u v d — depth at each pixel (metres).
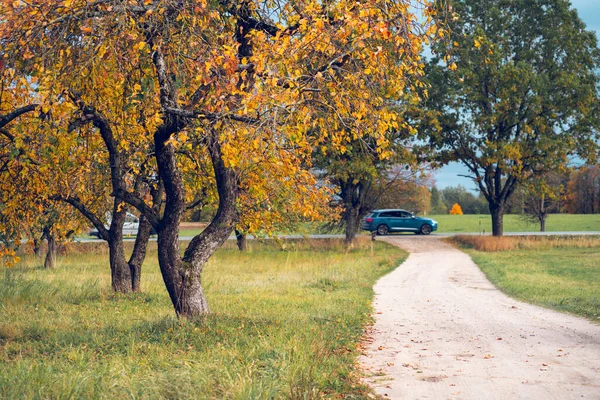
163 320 11.55
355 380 7.96
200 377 6.90
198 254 11.84
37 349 9.58
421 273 27.16
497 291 20.81
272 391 6.60
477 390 7.58
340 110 10.30
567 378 8.23
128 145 12.48
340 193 41.72
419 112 39.53
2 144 11.45
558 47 42.16
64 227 17.97
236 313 13.82
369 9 9.20
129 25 9.80
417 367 9.02
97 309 14.70
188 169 14.40
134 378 6.92
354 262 29.78
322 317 13.59
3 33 9.48
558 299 17.80
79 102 10.89
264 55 9.34
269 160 9.66
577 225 74.75
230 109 9.98
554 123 42.19
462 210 142.00
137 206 11.93
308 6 9.83
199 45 10.13
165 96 10.44
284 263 29.19
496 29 42.12
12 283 16.52
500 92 40.25
